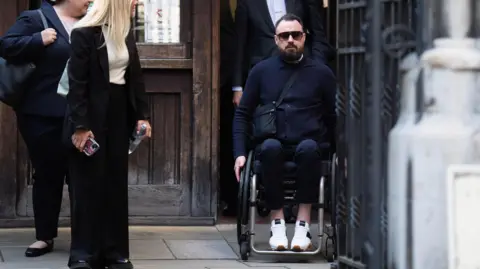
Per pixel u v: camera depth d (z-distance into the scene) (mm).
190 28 8406
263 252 6961
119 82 6289
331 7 9461
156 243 7617
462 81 4477
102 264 6430
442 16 4484
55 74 6855
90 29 6082
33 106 6891
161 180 8453
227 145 9258
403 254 4578
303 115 7121
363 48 4730
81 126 6031
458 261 4480
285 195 7020
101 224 6352
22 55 6801
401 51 4590
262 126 7090
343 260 5047
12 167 8195
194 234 8031
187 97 8430
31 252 7082
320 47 8078
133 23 8367
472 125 4469
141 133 6445
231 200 9180
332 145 7711
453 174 4469
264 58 8109
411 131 4535
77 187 6211
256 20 8141
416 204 4527
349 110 4922
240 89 8180
